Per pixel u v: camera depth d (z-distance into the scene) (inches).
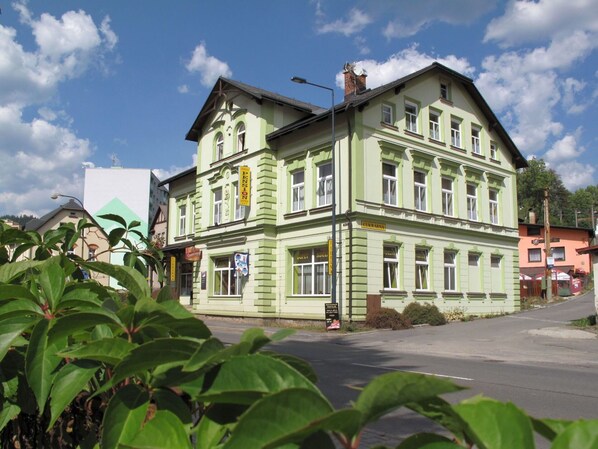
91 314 64.1
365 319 856.9
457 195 1063.6
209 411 53.8
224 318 1083.3
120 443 52.8
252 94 1029.8
